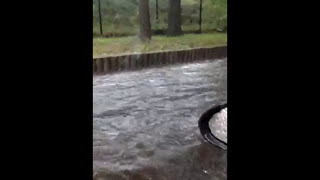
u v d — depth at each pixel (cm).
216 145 545
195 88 1010
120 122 682
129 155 508
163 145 551
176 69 1337
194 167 461
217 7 2091
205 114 709
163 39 1673
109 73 1248
